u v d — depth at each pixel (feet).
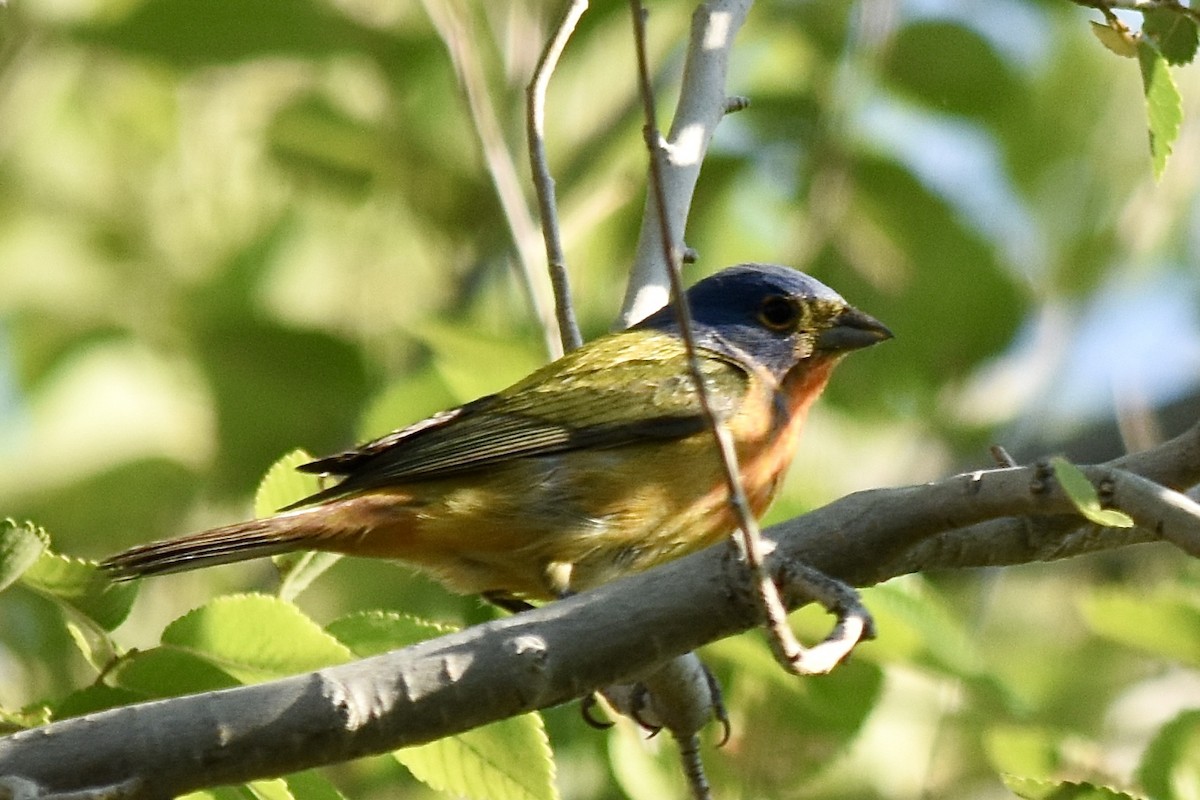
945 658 31.81
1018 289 49.42
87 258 48.44
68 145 49.57
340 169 49.42
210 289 47.67
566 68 49.55
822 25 49.57
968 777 40.24
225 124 50.21
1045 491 21.40
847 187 48.19
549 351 34.35
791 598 21.89
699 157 31.91
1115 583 48.65
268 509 29.78
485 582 31.19
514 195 35.63
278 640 22.93
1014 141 50.39
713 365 32.89
